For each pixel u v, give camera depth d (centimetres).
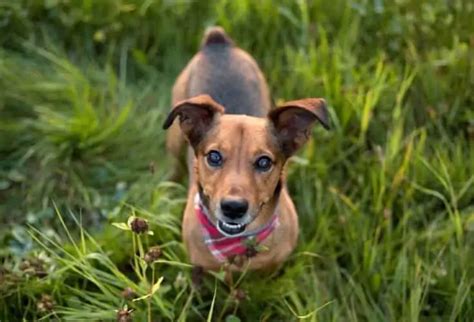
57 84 180
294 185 168
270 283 155
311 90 176
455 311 152
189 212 149
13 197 173
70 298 151
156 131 179
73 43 192
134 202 167
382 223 161
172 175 171
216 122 139
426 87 177
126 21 192
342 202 165
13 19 191
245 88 159
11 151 178
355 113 174
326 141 172
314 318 145
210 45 165
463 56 180
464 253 157
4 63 184
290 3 190
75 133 174
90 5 191
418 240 161
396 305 154
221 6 188
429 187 167
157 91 186
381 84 173
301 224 164
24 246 163
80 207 163
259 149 137
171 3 191
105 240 160
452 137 175
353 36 186
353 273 158
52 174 173
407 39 187
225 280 152
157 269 157
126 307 139
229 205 134
